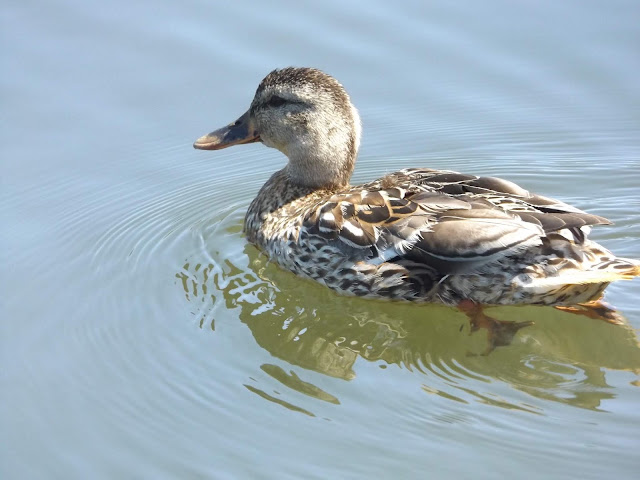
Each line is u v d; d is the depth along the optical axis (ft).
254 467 21.47
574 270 24.59
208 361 25.40
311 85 30.76
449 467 21.01
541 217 24.67
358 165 37.70
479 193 26.40
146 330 26.84
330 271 27.35
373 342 26.40
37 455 22.25
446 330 26.66
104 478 21.44
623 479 20.26
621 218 32.65
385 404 23.16
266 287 28.96
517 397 23.15
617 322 25.89
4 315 27.73
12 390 24.48
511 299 25.49
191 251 31.48
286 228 29.07
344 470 21.17
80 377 24.97
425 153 37.99
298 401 23.50
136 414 23.50
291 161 31.63
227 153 39.70
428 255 25.48
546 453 21.09
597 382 23.68
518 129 38.65
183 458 21.93
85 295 28.81
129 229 33.17
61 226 33.12
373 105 39.96
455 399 23.15
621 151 37.01
